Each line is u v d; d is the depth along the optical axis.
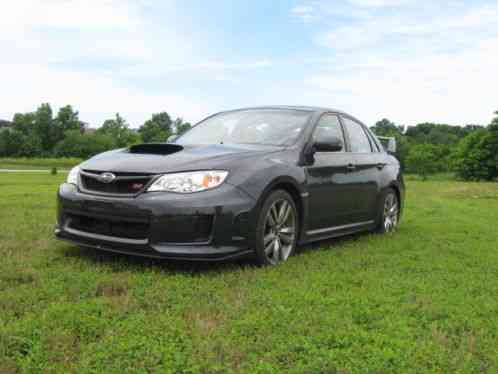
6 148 134.88
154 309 3.21
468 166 92.25
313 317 3.10
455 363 2.55
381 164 6.47
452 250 5.53
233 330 2.84
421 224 7.85
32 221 6.61
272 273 4.16
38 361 2.40
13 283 3.68
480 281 4.18
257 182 4.28
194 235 3.97
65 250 4.78
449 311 3.36
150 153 4.59
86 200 4.23
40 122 144.00
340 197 5.46
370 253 5.27
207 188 4.04
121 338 2.68
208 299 3.42
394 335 2.91
